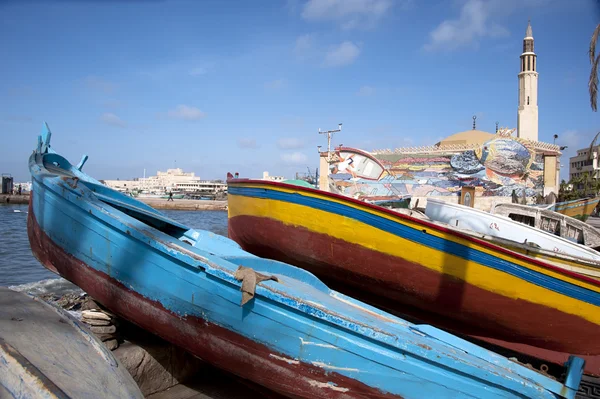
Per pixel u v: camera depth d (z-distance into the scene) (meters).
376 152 39.44
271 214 7.98
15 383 2.71
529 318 6.82
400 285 7.18
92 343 3.74
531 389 4.14
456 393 4.12
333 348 4.18
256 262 5.66
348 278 7.59
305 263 7.93
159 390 5.20
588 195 51.88
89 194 5.52
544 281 6.66
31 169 6.44
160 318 4.83
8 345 2.99
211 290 4.44
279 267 5.75
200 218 49.34
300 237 7.67
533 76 57.62
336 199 7.24
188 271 4.55
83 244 5.32
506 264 6.66
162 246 4.64
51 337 3.51
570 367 4.37
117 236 5.01
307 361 4.24
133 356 4.89
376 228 7.04
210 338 4.57
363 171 39.50
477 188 36.62
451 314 7.15
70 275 5.61
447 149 37.72
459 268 6.77
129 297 5.00
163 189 150.75
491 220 9.43
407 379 4.12
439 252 6.81
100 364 3.47
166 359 5.28
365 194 39.25
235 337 4.44
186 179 184.25
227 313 4.41
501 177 36.19
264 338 4.33
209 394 5.30
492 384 4.14
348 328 4.12
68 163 7.87
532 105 57.69
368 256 7.18
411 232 6.88
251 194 8.37
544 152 35.59
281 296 4.18
